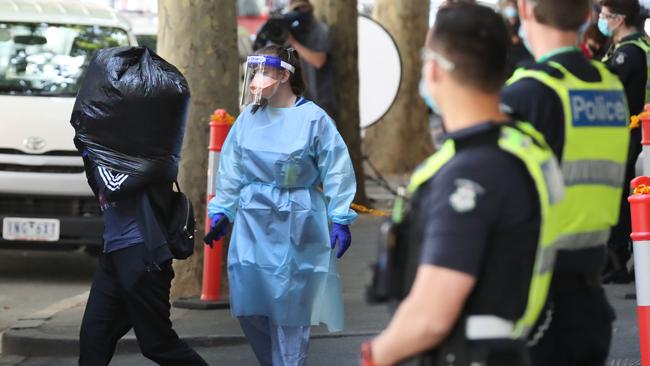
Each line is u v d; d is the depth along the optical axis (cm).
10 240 3036
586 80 1173
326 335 2350
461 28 895
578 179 1141
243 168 1841
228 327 2414
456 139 891
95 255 3278
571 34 1188
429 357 895
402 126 6050
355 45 4334
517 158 876
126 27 3412
